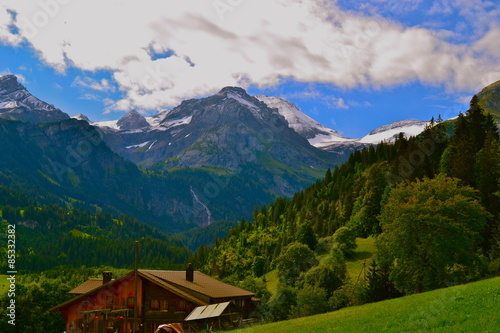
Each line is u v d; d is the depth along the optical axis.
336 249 118.81
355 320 42.28
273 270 168.12
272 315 84.75
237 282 123.25
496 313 32.41
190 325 57.47
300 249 126.06
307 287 76.81
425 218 70.62
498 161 119.00
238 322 65.19
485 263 73.38
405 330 33.19
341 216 183.25
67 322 79.75
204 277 84.19
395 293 73.38
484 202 114.25
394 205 78.12
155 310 71.81
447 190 80.38
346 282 85.81
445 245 69.69
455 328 30.39
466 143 142.25
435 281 70.38
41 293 129.62
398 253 72.94
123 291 75.06
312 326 44.28
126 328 73.25
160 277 73.00
